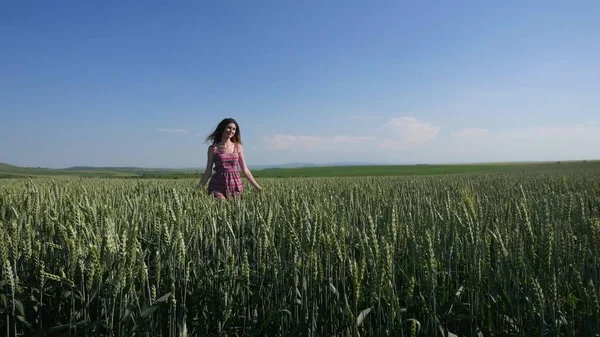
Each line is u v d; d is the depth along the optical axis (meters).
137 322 2.83
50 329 2.96
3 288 3.44
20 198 5.34
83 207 3.47
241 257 3.95
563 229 3.58
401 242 3.88
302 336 3.15
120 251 2.68
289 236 3.15
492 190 9.98
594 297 2.62
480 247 3.19
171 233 3.10
